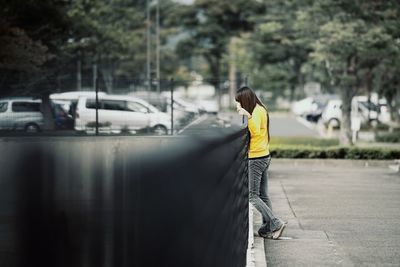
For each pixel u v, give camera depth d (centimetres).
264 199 1148
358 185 1969
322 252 1036
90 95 3419
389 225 1282
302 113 6738
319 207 1522
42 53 3634
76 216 1049
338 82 3650
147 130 3441
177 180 539
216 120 3653
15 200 1223
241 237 773
